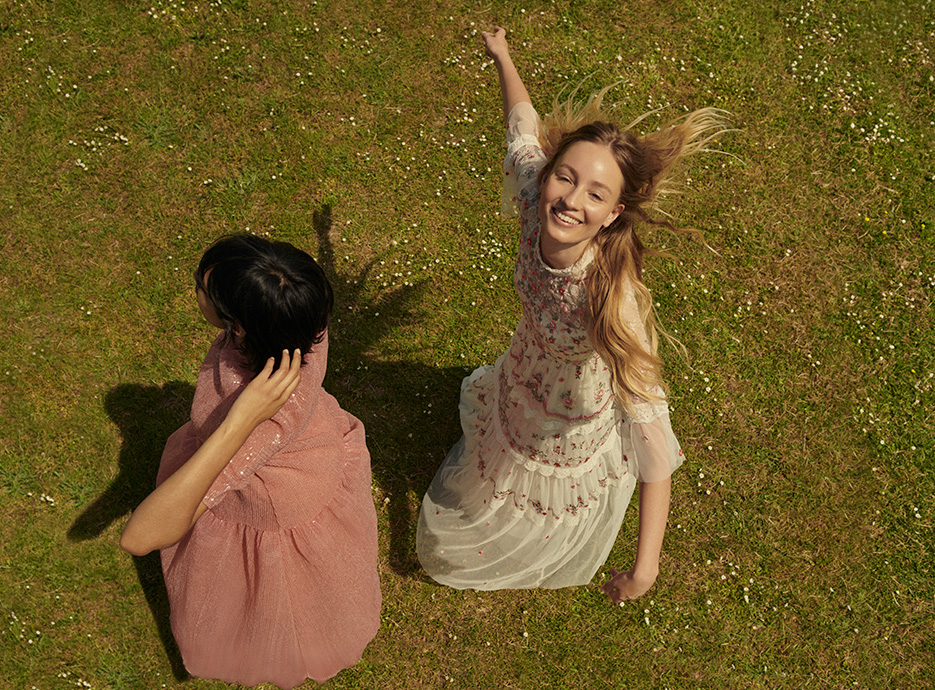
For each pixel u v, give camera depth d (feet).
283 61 17.88
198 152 16.69
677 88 18.88
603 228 8.84
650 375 8.87
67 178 16.06
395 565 13.78
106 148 16.48
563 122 10.08
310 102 17.46
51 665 12.43
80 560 13.14
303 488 9.47
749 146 18.19
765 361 15.96
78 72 17.15
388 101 17.80
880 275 16.96
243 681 11.03
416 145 17.39
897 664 13.57
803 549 14.38
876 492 14.90
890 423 15.52
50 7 17.67
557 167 8.27
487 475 12.85
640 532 9.33
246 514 9.50
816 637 13.71
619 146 8.10
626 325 8.75
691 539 14.38
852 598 14.01
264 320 7.71
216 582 9.95
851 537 14.51
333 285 15.84
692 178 17.61
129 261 15.49
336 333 15.42
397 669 13.00
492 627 13.44
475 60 18.54
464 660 13.16
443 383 15.31
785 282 16.76
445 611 13.50
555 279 9.08
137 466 13.91
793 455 15.15
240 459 8.34
